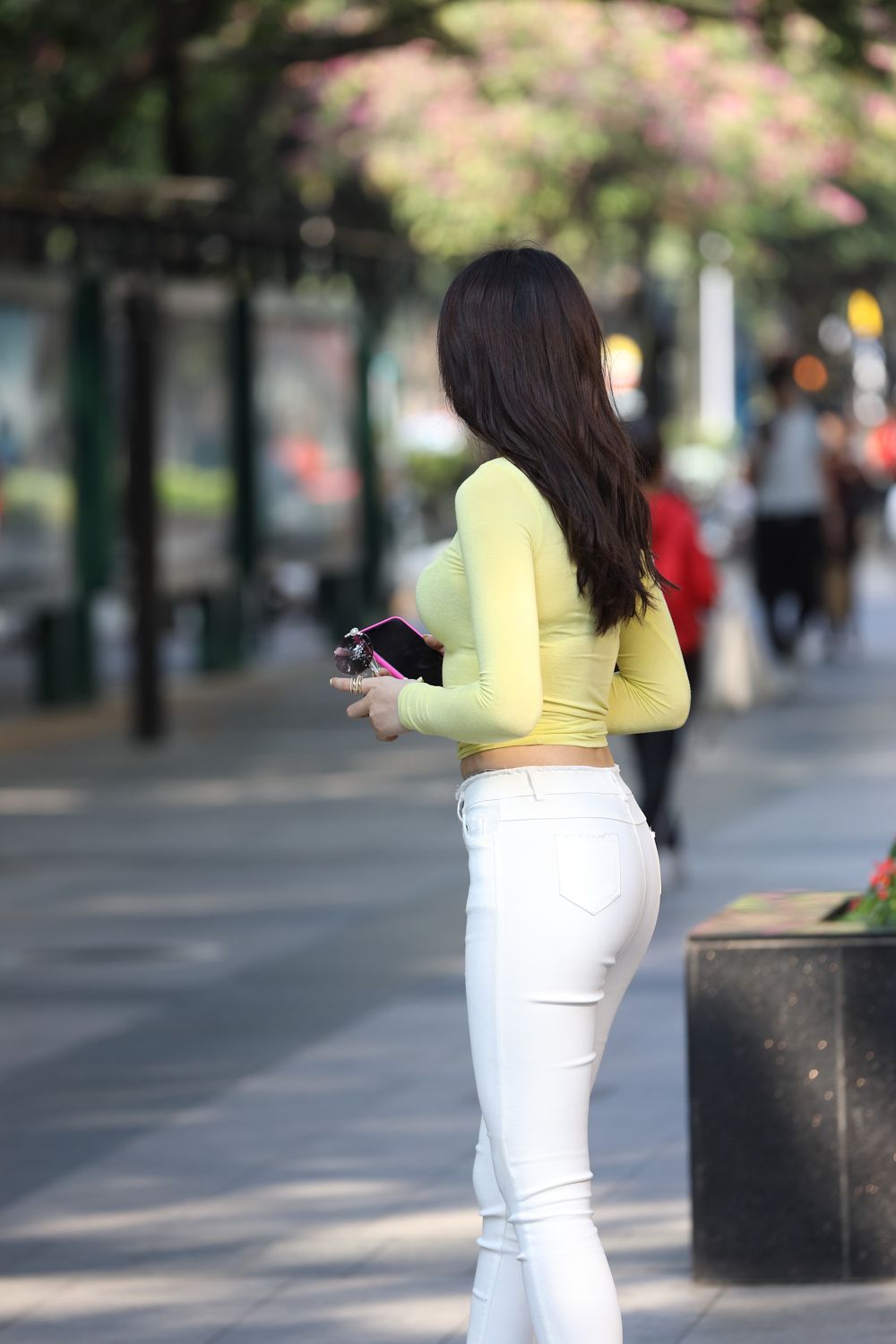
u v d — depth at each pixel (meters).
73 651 28.42
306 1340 7.50
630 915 5.74
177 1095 10.77
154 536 25.09
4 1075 11.24
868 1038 7.62
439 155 43.78
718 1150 7.72
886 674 30.47
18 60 27.33
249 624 32.78
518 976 5.66
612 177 46.09
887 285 64.56
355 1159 9.62
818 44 26.98
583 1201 5.76
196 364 30.39
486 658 5.55
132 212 28.66
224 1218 8.90
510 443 5.67
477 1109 10.33
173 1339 7.58
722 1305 7.55
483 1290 6.04
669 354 54.56
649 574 5.98
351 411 34.19
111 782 22.05
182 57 27.77
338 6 32.66
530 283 5.73
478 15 40.41
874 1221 7.66
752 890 15.26
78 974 13.52
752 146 44.56
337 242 34.47
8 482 26.52
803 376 52.94
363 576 36.34
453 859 17.31
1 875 16.97
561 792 5.70
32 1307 7.96
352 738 25.23
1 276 26.28
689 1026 7.72
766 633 29.62
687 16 26.70
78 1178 9.50
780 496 28.86
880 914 7.84
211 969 13.56
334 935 14.52
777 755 22.38
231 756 23.86
